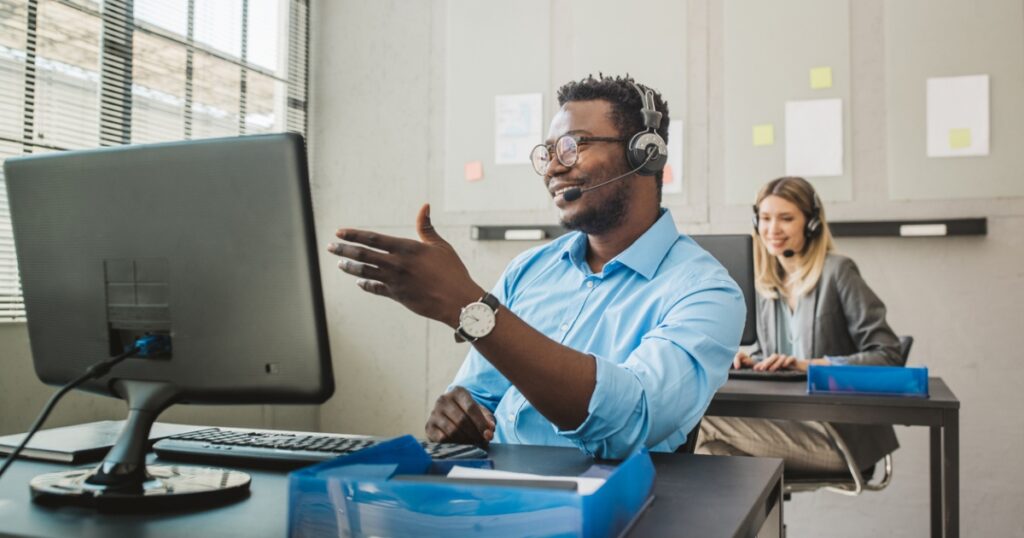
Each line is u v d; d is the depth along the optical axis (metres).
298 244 0.84
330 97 4.08
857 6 3.32
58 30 2.77
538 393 0.99
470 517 0.68
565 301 1.46
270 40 3.81
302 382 0.86
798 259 2.75
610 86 1.40
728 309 1.23
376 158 3.99
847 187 3.30
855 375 2.07
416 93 3.94
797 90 3.37
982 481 3.14
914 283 3.23
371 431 3.97
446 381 3.86
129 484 0.87
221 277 0.87
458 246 3.82
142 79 3.11
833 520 3.30
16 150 2.63
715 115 3.47
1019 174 3.11
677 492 0.88
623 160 1.38
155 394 0.92
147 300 0.91
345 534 0.71
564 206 1.40
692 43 3.51
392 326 3.95
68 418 2.81
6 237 2.61
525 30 3.74
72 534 0.73
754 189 3.41
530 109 3.72
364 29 4.04
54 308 0.97
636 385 1.03
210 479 0.91
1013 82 3.12
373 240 0.88
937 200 3.20
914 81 3.23
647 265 1.37
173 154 0.88
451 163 3.85
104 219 0.92
